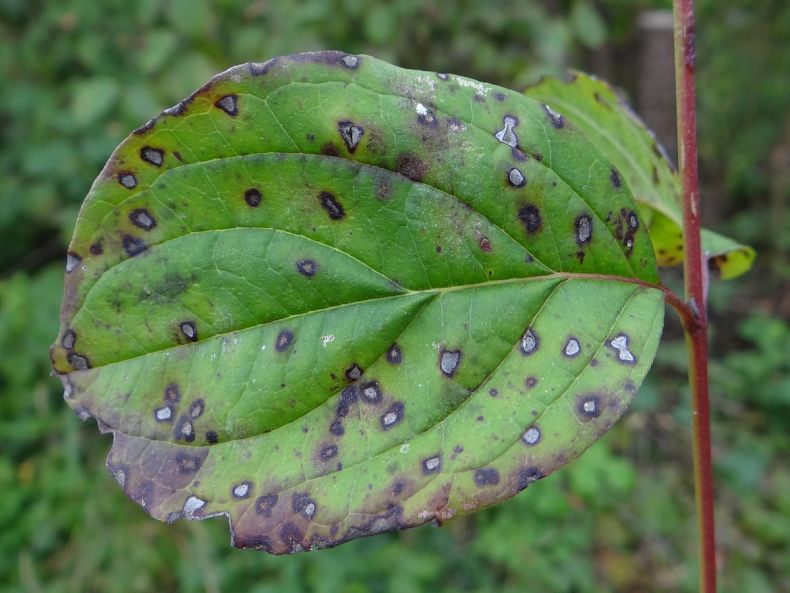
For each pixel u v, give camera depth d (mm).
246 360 94
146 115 356
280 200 92
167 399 94
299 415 94
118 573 294
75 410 93
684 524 341
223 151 91
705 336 96
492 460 90
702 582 97
